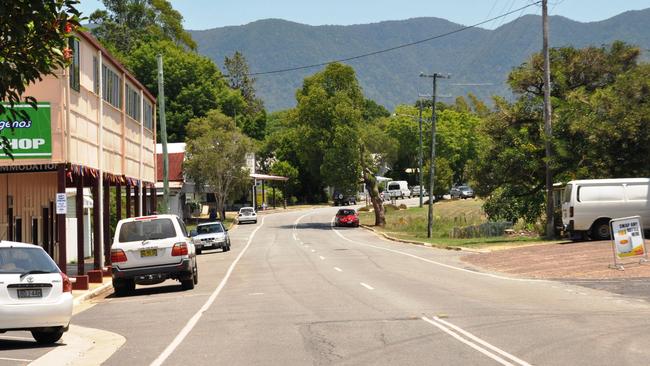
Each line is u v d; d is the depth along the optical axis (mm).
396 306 16984
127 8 107812
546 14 39812
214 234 45469
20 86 11734
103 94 28328
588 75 45531
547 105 39688
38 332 13547
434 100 55625
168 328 15031
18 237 29859
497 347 11570
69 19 11930
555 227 40250
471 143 131250
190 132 79688
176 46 109750
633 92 39062
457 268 28344
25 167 22922
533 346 11602
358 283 22922
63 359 12000
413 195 125188
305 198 121875
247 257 38906
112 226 44188
